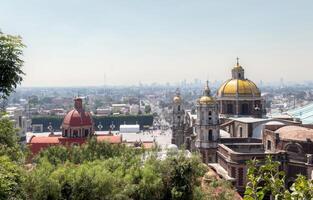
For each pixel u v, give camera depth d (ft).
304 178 66.44
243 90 475.72
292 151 318.04
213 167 359.87
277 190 68.39
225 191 227.40
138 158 257.14
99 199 215.10
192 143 450.71
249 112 476.13
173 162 225.97
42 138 441.68
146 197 217.56
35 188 203.62
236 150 354.13
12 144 192.54
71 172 218.59
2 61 105.91
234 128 447.01
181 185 219.20
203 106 401.90
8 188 118.62
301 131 323.78
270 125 371.97
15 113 526.98
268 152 327.06
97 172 223.51
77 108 460.14
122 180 223.71
